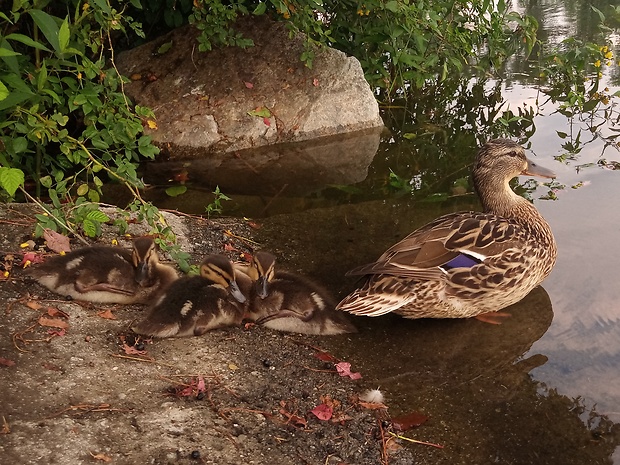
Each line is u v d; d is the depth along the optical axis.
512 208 1.29
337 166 1.79
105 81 1.50
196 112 1.91
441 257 1.11
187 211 1.53
